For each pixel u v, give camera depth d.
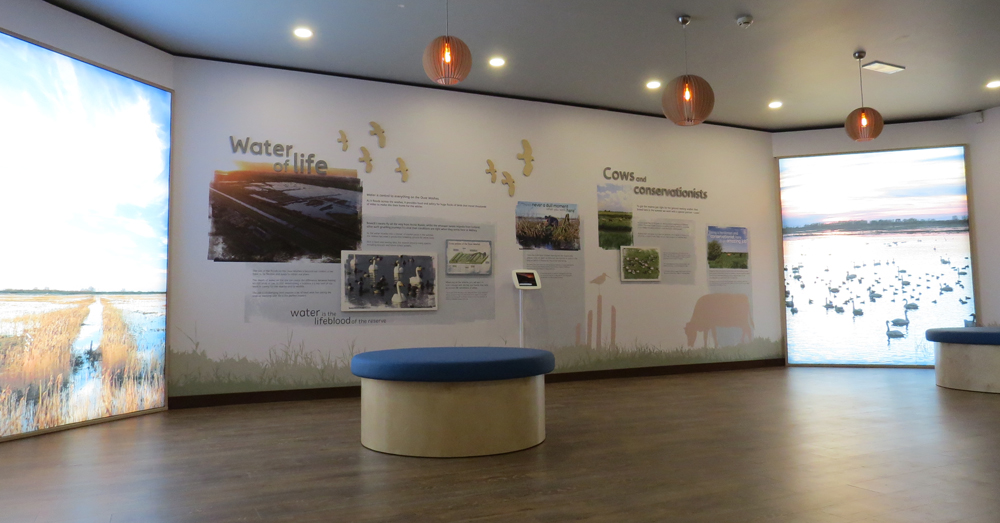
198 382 5.88
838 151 8.95
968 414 5.03
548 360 4.16
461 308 6.98
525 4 5.23
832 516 2.65
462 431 3.80
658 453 3.80
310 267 6.37
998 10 5.45
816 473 3.32
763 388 6.67
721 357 8.49
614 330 7.81
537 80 7.00
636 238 8.07
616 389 6.72
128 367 5.40
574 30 5.75
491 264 7.17
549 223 7.54
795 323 8.98
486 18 5.48
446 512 2.75
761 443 4.05
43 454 4.01
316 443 4.23
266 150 6.30
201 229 5.99
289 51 6.08
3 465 3.72
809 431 4.41
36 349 4.69
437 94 7.10
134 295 5.49
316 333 6.34
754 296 8.80
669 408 5.44
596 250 7.79
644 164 8.22
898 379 7.32
